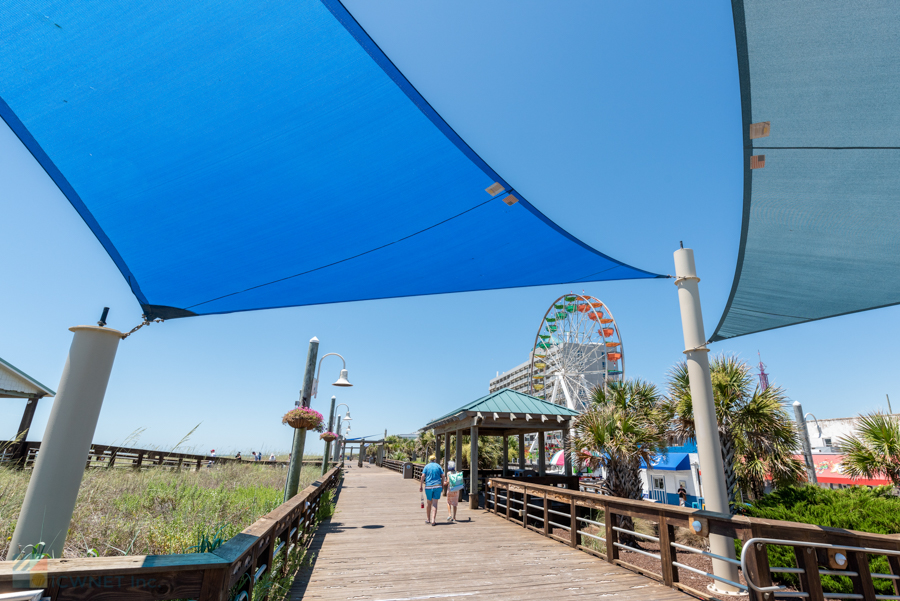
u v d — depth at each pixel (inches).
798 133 111.4
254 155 106.3
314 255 150.0
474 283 199.8
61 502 102.7
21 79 82.8
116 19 74.5
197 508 303.3
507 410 558.9
